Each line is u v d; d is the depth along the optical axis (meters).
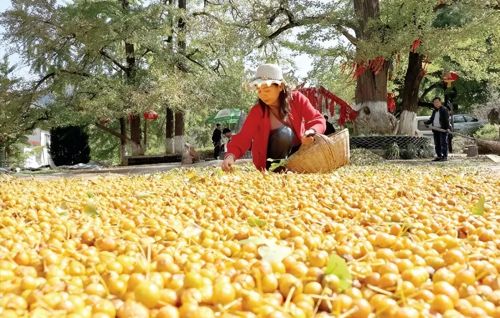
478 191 4.31
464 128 31.02
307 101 5.76
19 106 26.44
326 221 2.68
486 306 1.45
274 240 2.14
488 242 2.21
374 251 2.02
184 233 2.32
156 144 43.19
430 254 1.95
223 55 28.19
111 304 1.30
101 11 28.48
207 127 45.41
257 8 22.19
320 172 5.46
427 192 4.16
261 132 5.77
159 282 1.50
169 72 26.28
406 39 17.27
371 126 19.03
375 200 3.56
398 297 1.50
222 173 5.39
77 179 6.67
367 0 19.44
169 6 26.22
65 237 2.44
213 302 1.37
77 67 26.86
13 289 1.53
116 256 2.01
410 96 20.02
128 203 3.47
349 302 1.40
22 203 3.59
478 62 23.69
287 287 1.49
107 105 25.53
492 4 18.69
